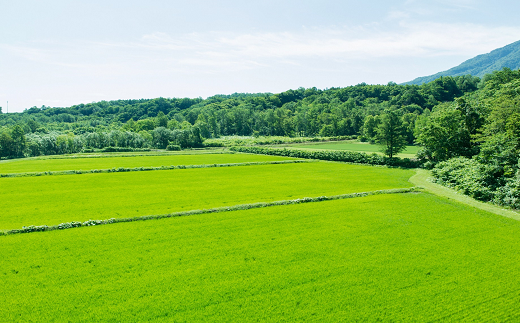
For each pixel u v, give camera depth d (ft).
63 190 145.07
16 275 64.44
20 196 131.85
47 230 90.68
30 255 73.82
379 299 56.70
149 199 127.65
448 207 114.83
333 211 110.11
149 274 65.16
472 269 67.77
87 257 72.84
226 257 73.26
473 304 55.42
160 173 201.26
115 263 69.87
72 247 78.43
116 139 447.01
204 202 122.83
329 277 64.34
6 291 58.54
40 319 50.72
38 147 388.78
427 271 66.69
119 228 92.27
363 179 178.81
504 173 127.03
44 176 184.34
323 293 58.54
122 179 176.86
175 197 131.44
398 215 105.29
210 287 60.29
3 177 179.83
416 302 55.98
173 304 54.95
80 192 140.77
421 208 113.50
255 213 107.86
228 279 63.41
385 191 138.31
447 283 62.18
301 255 74.54
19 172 196.54
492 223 97.45
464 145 200.03
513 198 114.21
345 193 139.33
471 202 122.31
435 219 101.04
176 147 430.61
